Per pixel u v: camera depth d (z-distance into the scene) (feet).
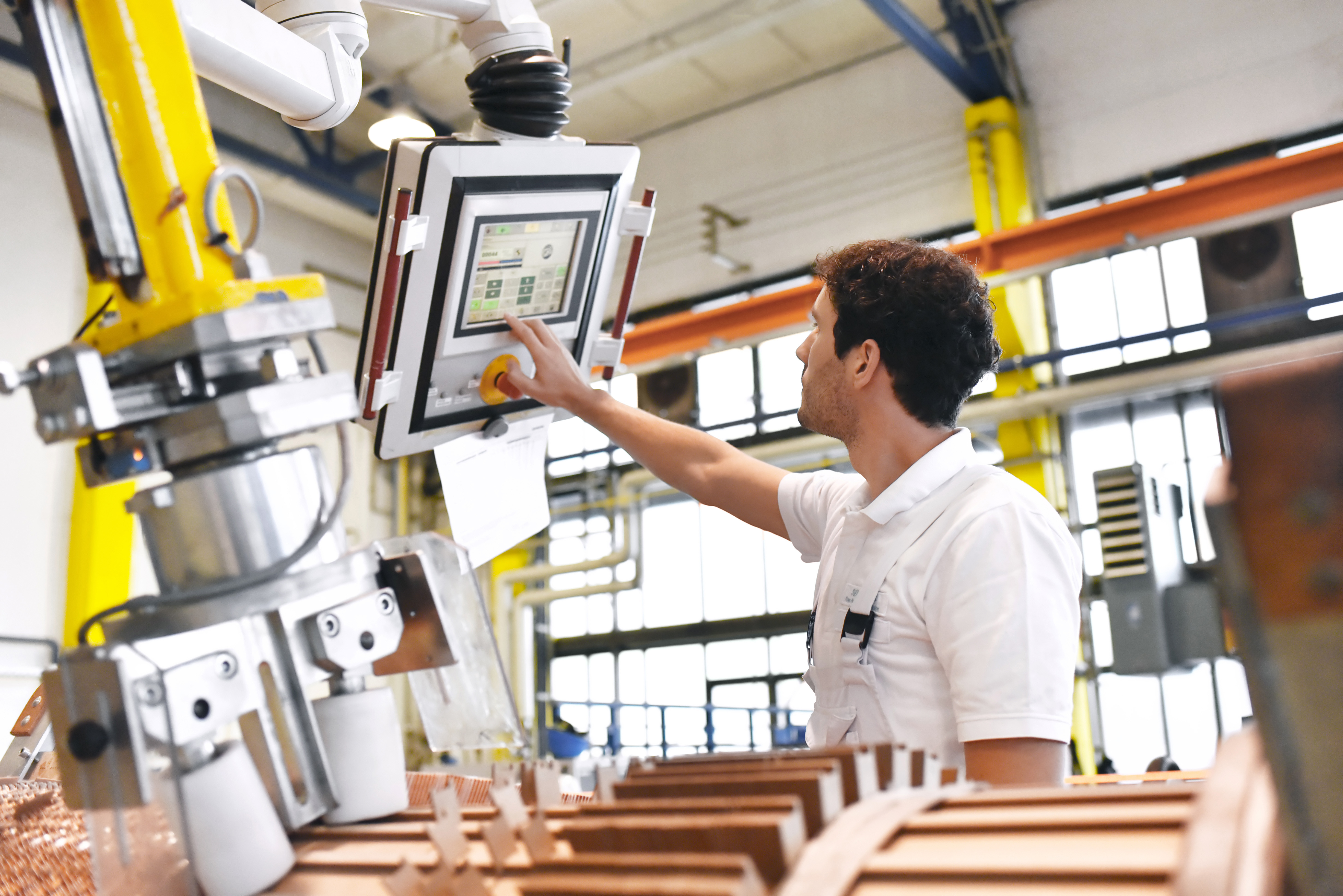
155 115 2.24
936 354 3.85
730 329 24.62
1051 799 1.51
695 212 30.48
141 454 2.19
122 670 1.76
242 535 2.08
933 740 3.49
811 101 29.32
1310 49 23.53
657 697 30.81
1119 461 24.71
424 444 4.06
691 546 31.40
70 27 2.25
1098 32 25.82
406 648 2.35
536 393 4.21
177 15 2.34
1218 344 23.13
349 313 32.09
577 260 4.25
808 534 4.52
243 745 1.95
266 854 1.88
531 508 4.49
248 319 2.14
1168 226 20.30
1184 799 1.42
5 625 21.98
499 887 1.54
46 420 2.03
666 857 1.33
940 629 3.46
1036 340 24.86
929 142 27.48
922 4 27.48
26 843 2.23
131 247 2.21
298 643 2.12
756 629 29.78
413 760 26.81
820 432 4.20
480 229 3.73
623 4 26.73
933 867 1.27
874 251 4.03
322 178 29.63
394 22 27.14
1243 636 0.96
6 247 23.81
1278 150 23.49
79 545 22.77
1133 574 8.93
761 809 1.47
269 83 3.46
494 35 4.00
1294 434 0.94
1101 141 25.40
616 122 31.60
